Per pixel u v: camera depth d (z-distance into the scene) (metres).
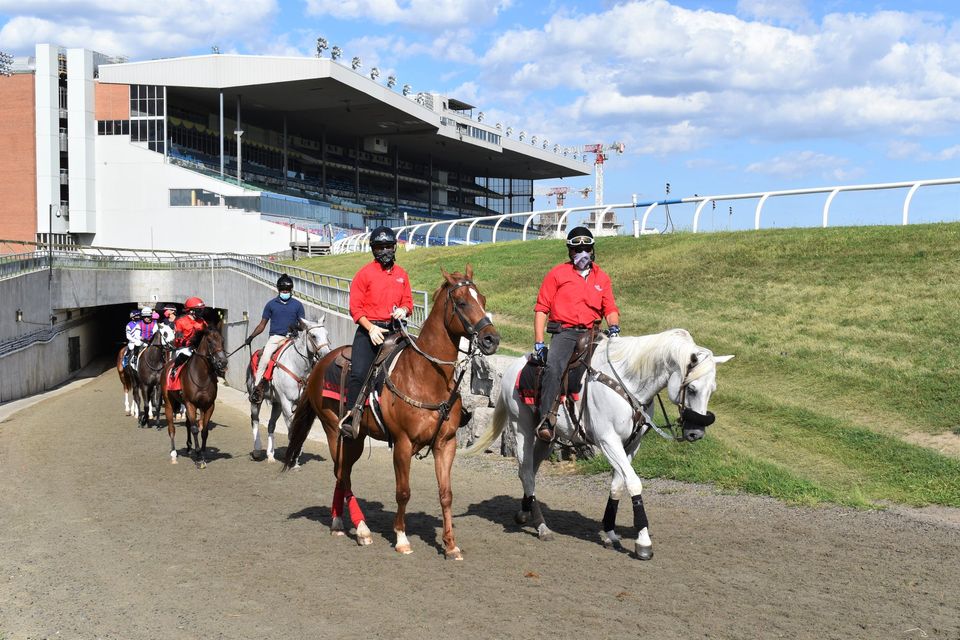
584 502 9.06
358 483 10.77
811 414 11.02
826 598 5.70
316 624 5.41
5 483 11.26
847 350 13.06
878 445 9.76
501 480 10.55
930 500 8.29
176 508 9.35
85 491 10.54
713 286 18.31
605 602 5.69
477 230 68.88
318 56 64.44
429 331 6.92
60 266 35.69
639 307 17.80
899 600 5.64
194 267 39.25
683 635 5.08
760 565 6.49
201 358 12.46
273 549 7.37
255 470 12.17
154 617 5.65
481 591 5.99
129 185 63.34
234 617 5.59
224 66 62.09
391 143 87.62
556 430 7.50
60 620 5.65
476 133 89.88
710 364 6.38
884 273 16.41
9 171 63.59
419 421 6.86
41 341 34.03
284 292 13.53
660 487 9.42
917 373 11.61
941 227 18.47
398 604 5.76
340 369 7.91
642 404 6.85
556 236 30.61
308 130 81.69
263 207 60.41
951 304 13.91
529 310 19.75
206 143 71.31
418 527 8.12
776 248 20.02
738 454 9.97
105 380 36.88
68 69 63.31
